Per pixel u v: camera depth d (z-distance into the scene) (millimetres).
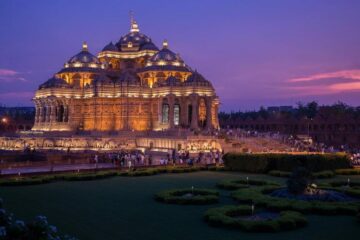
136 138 109062
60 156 81938
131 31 157000
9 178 52656
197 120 115000
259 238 26953
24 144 110188
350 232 28406
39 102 129500
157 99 119438
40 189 47062
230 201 39688
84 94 124812
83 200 40188
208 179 57156
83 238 26750
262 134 109312
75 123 124188
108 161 80750
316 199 38062
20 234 14797
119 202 39281
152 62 131125
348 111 191625
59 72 134250
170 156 91125
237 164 66688
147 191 46094
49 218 32125
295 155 61438
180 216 33344
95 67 135250
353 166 69312
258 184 49281
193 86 115438
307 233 28203
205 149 94312
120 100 120062
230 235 27672
